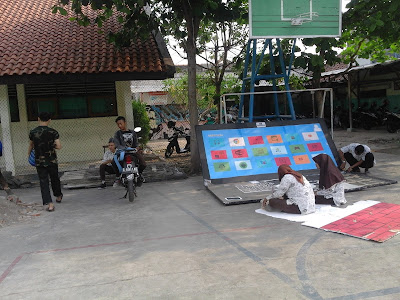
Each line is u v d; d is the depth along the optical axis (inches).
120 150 266.5
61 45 378.6
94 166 387.2
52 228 212.1
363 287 126.3
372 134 602.2
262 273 140.4
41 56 354.9
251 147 314.7
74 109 436.1
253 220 206.7
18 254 173.6
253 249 164.4
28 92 423.2
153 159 442.3
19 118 423.2
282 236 178.5
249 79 370.3
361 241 166.2
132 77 345.1
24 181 336.5
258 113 775.1
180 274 143.3
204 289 130.3
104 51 370.0
